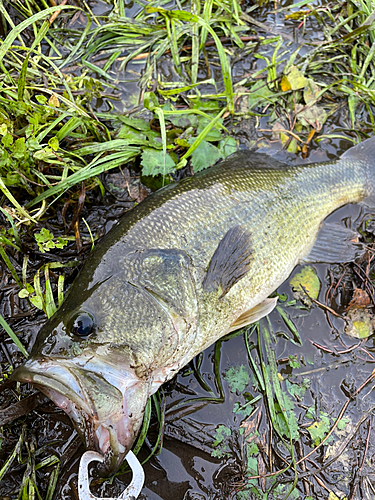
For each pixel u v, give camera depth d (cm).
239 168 37
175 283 30
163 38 48
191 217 32
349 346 38
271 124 46
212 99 45
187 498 31
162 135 38
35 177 36
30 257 36
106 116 42
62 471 31
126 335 28
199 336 32
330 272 40
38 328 35
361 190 43
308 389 36
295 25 52
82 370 26
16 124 37
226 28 50
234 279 33
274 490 32
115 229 32
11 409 30
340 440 34
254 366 35
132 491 28
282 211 37
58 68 44
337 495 32
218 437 33
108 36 48
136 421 28
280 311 38
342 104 48
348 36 49
